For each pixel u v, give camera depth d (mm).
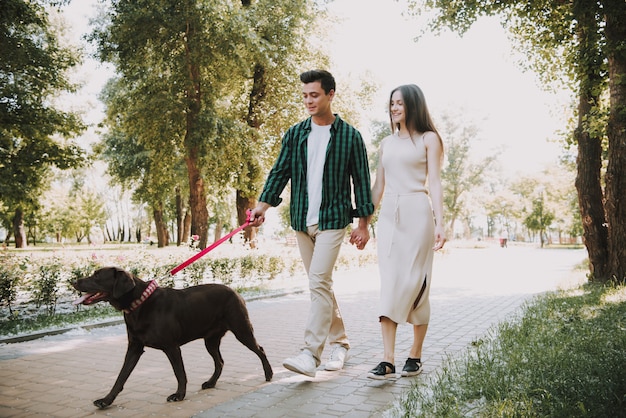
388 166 4355
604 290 9555
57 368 4938
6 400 3885
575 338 5031
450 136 59125
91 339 6559
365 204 4480
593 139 12219
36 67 18781
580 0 10359
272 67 20281
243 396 3818
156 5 17578
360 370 4570
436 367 4570
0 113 18047
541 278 15359
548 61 14672
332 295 4359
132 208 67750
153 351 5711
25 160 20141
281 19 20641
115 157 31797
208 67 19359
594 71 11711
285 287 12617
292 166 4500
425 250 4219
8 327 7105
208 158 18891
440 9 13758
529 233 86438
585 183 12273
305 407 3512
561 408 2902
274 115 22484
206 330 3996
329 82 4355
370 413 3355
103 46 18703
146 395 3947
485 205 75250
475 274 17344
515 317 7172
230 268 12266
